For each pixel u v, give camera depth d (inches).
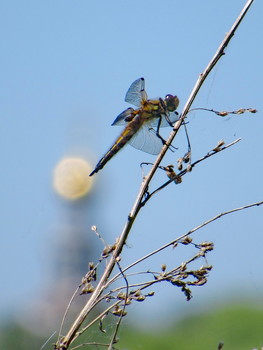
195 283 302.2
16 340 691.4
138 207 314.2
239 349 589.6
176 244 306.5
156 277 303.9
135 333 666.2
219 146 317.1
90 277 310.3
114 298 304.5
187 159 318.3
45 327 696.4
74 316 364.2
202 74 326.3
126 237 311.6
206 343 653.9
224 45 326.6
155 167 319.0
